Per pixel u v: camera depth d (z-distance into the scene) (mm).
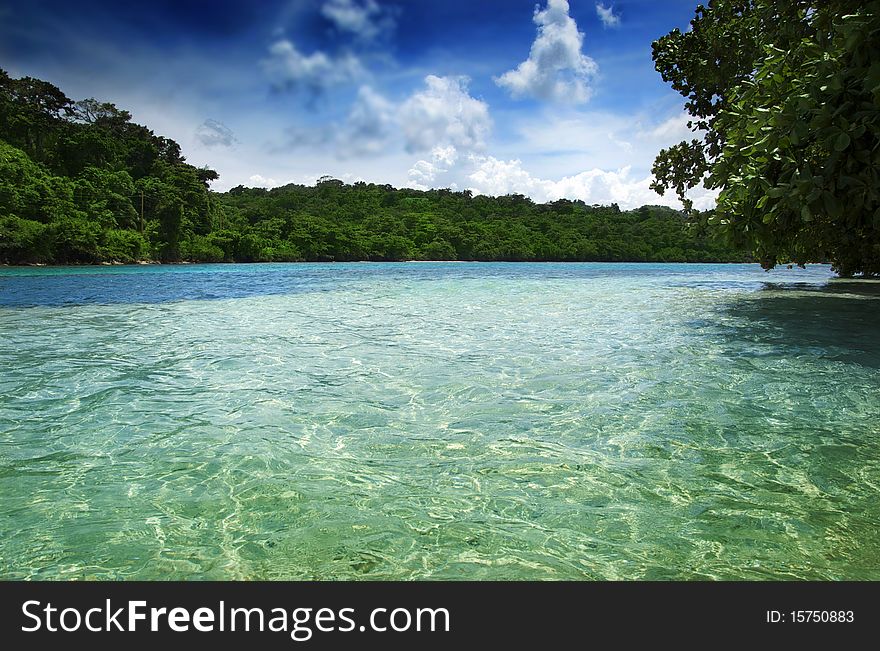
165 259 53625
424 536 2842
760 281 26156
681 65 18047
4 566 2590
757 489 3365
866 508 3121
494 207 97312
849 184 6066
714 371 6371
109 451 3934
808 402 5129
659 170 19438
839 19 6617
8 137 65438
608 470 3635
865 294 18125
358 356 7258
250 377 6090
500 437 4234
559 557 2674
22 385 5703
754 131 7070
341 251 64938
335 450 3975
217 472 3592
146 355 7297
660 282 25375
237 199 93062
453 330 9656
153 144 82812
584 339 8648
